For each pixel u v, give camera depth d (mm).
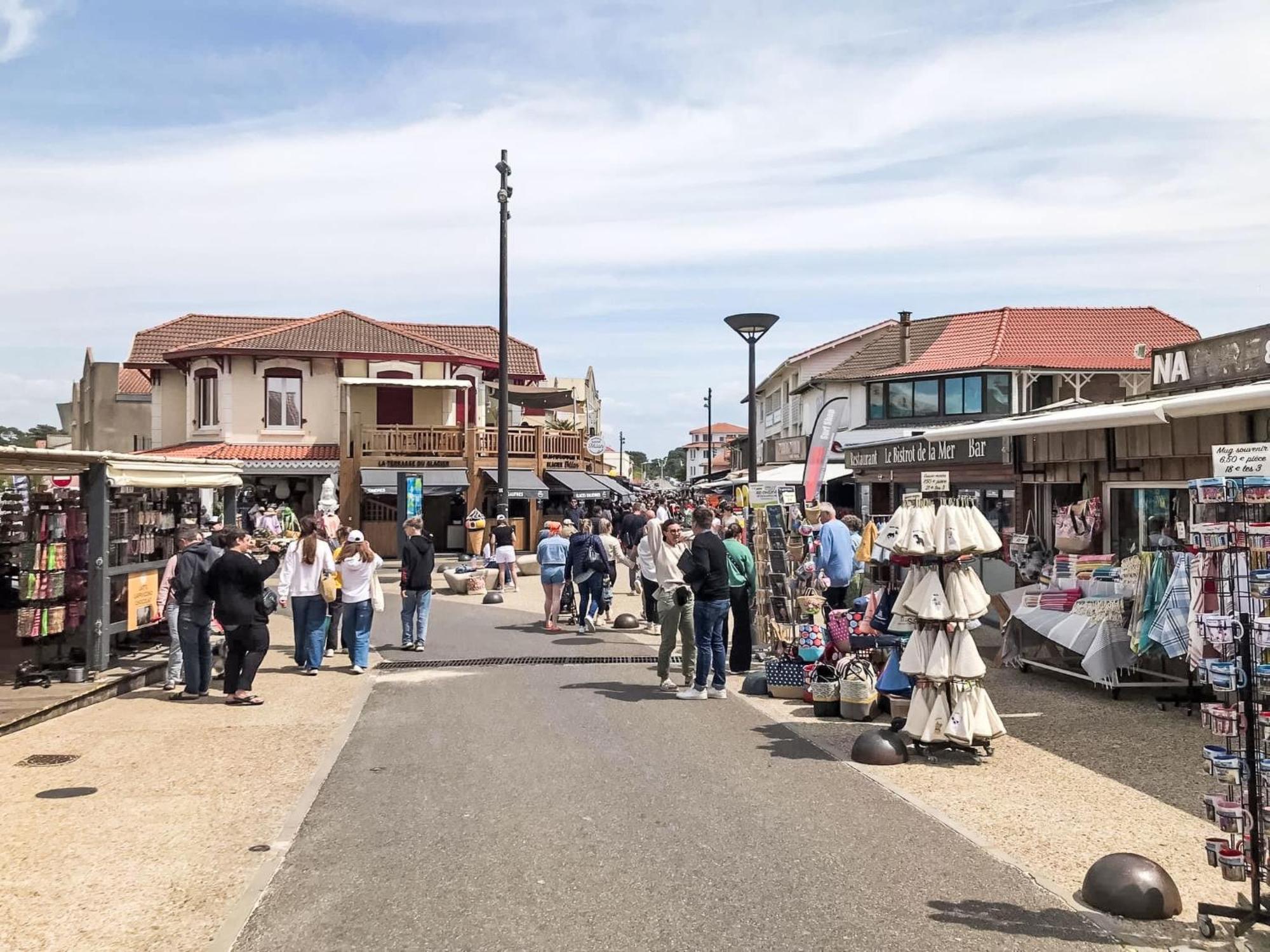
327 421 33594
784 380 49219
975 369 34250
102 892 5340
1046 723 9172
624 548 21766
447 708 10039
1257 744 4965
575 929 4859
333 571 12297
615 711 9859
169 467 12281
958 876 5516
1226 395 8266
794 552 11516
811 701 10148
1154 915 4965
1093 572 10875
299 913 5070
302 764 7895
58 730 9094
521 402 42125
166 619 11125
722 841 6078
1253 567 5422
